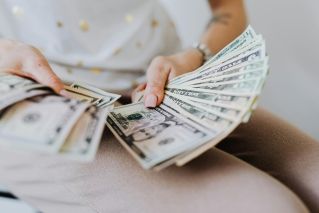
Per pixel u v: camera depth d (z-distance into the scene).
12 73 0.59
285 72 1.24
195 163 0.55
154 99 0.65
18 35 0.81
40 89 0.55
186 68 0.78
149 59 0.97
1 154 0.64
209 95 0.60
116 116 0.62
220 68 0.65
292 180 0.62
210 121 0.53
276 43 1.22
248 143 0.70
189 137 0.51
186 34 1.32
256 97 0.51
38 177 0.62
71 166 0.59
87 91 0.65
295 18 1.17
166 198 0.50
